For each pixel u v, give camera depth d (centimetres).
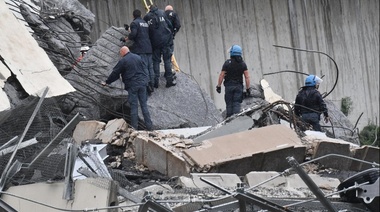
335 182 3428
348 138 5381
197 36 6794
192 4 6794
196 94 4762
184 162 3484
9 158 3144
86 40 5097
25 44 3981
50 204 2903
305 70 7100
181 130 3991
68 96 4384
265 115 4138
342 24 7294
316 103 4625
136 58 4341
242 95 4641
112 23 6512
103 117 4519
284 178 3316
